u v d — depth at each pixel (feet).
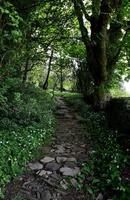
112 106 14.28
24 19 12.48
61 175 8.05
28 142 9.21
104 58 15.60
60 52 19.31
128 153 9.48
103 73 16.02
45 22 14.33
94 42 15.29
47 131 11.66
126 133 10.96
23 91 14.37
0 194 6.42
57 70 28.17
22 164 8.09
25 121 10.91
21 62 12.74
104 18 14.51
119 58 18.56
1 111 10.65
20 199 6.57
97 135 12.00
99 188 7.50
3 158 7.50
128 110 11.37
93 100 17.28
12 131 9.48
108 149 10.02
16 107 11.43
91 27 15.49
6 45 11.20
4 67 10.71
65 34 15.93
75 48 19.62
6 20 10.73
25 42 12.34
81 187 7.52
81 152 10.12
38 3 13.01
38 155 9.27
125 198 6.86
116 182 7.50
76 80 27.07
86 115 15.60
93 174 8.25
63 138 11.66
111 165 8.42
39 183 7.49
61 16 15.14
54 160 9.07
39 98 16.11
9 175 7.22
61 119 15.14
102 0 14.32
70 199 7.02
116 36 17.17
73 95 23.18
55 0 14.39
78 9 14.93
